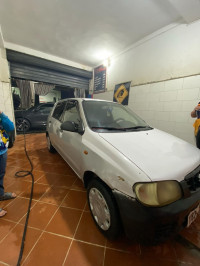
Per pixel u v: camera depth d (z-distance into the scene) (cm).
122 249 124
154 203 96
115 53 500
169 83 342
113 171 113
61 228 141
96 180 137
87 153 148
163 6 282
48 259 113
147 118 402
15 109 649
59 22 342
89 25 350
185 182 108
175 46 324
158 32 356
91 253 119
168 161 117
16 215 155
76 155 177
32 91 571
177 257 119
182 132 325
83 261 113
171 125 346
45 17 325
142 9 292
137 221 97
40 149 387
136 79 430
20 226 141
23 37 412
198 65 289
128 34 382
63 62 564
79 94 665
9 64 471
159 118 371
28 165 283
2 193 174
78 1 277
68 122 179
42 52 508
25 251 118
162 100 360
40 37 411
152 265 112
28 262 110
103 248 124
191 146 158
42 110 654
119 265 112
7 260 111
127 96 463
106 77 563
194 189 112
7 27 365
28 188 206
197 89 293
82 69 620
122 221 108
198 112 264
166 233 104
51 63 537
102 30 369
